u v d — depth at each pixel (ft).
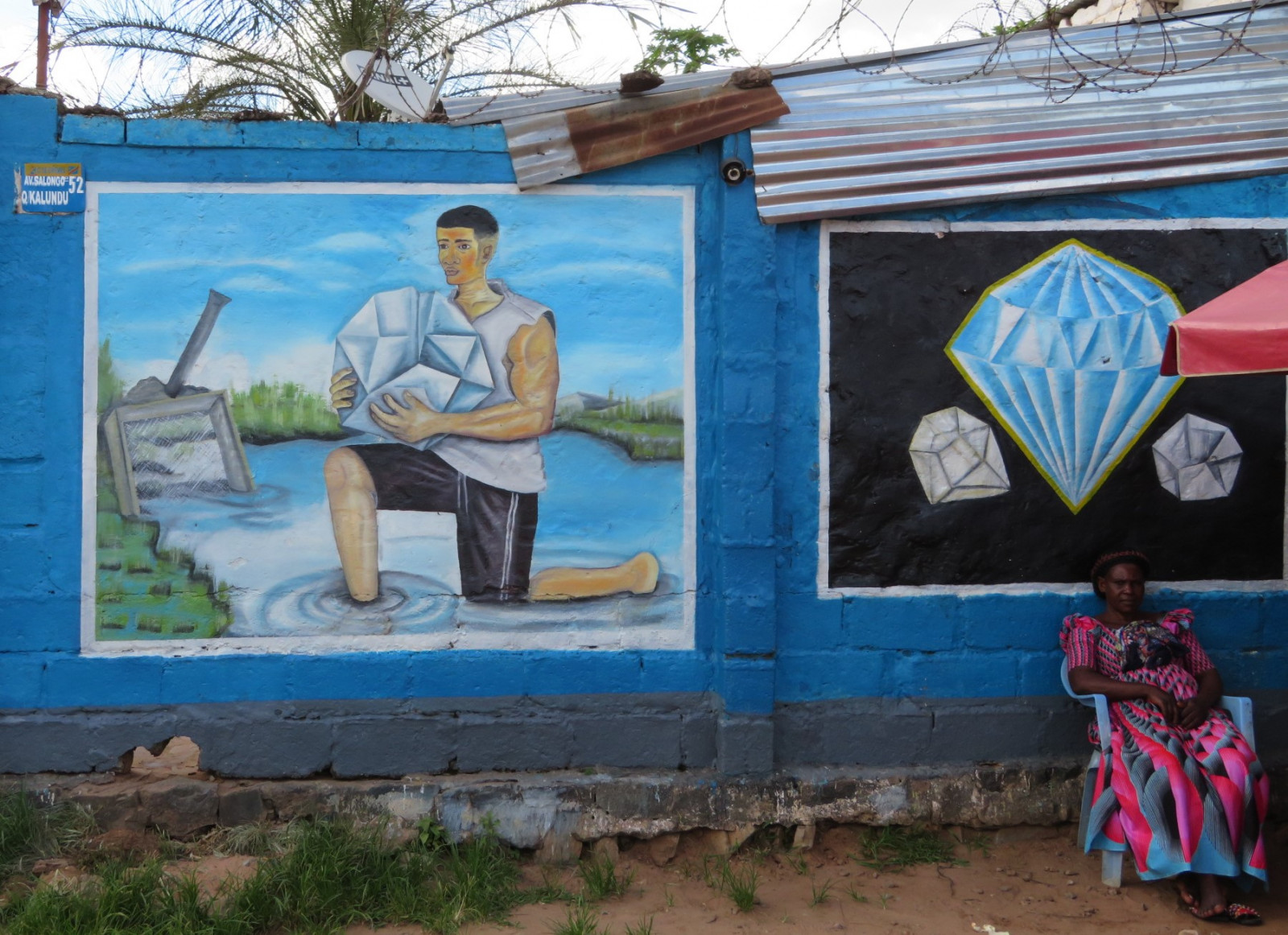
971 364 15.03
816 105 14.71
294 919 12.28
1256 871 12.79
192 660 14.32
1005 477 15.11
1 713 14.15
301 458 14.39
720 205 14.67
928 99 14.89
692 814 14.33
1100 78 15.17
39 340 14.03
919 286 14.97
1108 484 15.21
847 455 14.93
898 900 13.35
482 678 14.60
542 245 14.58
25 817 13.53
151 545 14.26
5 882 12.83
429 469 14.52
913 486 15.01
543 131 14.39
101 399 14.15
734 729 14.46
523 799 14.15
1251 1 15.43
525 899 13.19
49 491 14.11
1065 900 13.41
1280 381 15.35
